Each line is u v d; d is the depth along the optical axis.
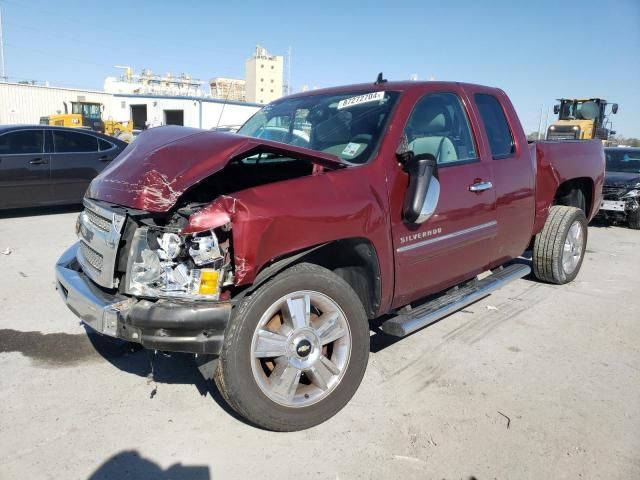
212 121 37.19
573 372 3.80
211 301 2.70
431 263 3.71
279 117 4.36
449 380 3.64
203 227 2.62
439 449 2.88
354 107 3.90
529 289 5.77
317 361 3.03
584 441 2.96
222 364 2.77
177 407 3.26
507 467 2.74
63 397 3.34
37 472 2.65
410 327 3.49
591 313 5.05
